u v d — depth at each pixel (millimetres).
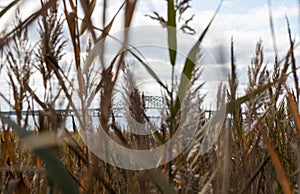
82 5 941
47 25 1098
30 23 995
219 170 1147
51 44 1102
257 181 1420
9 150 1315
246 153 1406
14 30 997
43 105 1121
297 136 1748
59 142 1009
